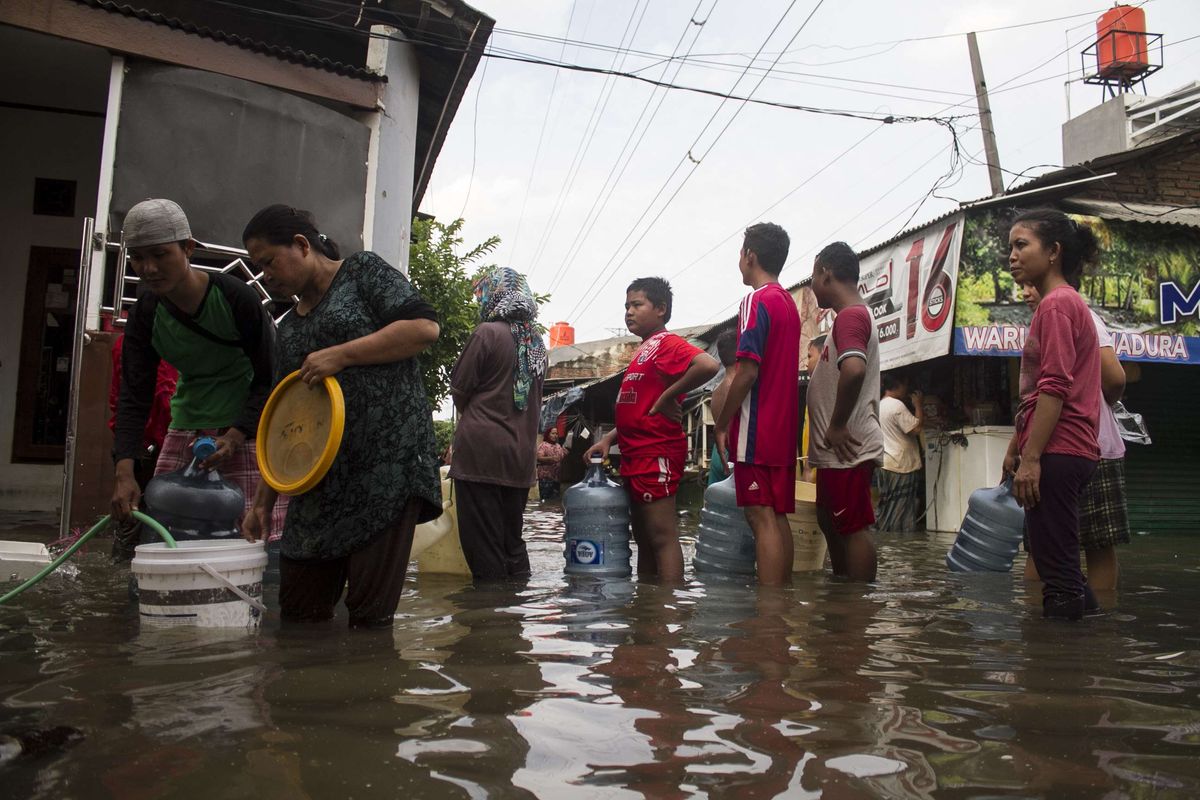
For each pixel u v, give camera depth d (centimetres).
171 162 728
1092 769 138
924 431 996
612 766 135
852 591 369
